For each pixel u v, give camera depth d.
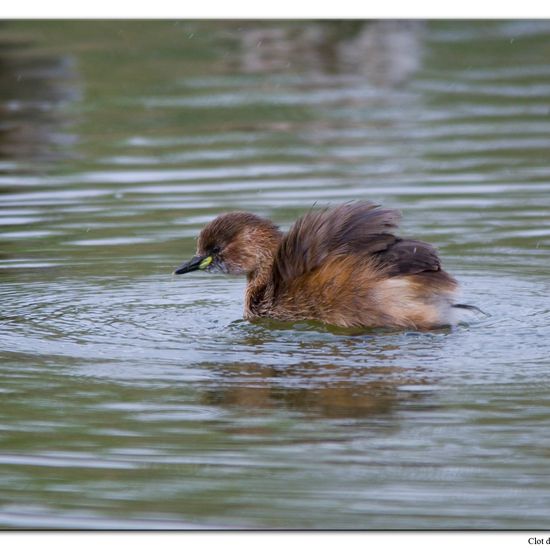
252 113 42.78
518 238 29.75
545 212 31.66
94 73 47.91
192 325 24.38
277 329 24.03
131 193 34.12
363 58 50.16
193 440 18.48
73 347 22.70
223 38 52.78
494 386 20.03
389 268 23.89
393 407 19.25
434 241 29.64
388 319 23.70
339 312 24.12
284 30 53.84
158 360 21.86
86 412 19.48
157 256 29.38
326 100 44.31
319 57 50.38
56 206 33.06
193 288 27.48
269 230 26.86
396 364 21.22
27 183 35.31
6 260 28.94
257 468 17.55
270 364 21.45
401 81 46.91
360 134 40.00
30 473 17.61
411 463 17.53
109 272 28.22
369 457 17.77
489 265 27.94
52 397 20.09
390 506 16.45
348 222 24.84
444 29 54.09
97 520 16.59
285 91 45.53
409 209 31.97
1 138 40.28
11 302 25.77
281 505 16.61
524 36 52.66
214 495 16.86
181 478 17.34
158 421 19.08
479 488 16.78
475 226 30.67
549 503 16.38
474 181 34.41
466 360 21.36
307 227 25.05
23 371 21.31
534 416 18.75
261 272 26.44
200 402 19.83
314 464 17.62
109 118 42.59
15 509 16.91
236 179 35.19
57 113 43.22
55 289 26.83
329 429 18.64
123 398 20.03
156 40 52.22
